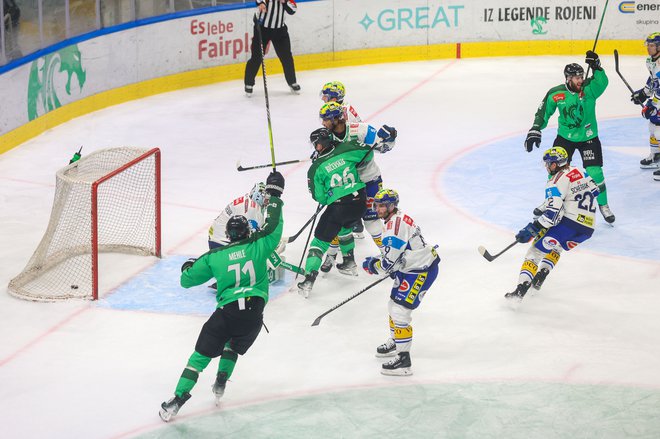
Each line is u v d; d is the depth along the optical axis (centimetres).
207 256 1304
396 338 1399
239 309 1280
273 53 3594
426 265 1383
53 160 2561
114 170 1791
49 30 2802
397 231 1356
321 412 1309
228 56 3478
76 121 2936
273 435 1251
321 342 1527
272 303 1680
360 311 1647
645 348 1484
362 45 3741
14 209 2194
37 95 2769
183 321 1614
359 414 1301
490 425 1266
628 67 3575
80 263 1848
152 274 1819
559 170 1625
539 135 2020
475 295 1703
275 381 1400
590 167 2022
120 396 1361
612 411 1295
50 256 1811
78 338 1551
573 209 1617
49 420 1298
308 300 1694
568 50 3816
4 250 1947
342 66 3731
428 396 1347
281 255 1802
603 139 2719
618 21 3747
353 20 3706
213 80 3453
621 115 2975
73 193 1794
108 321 1614
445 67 3694
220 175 2444
